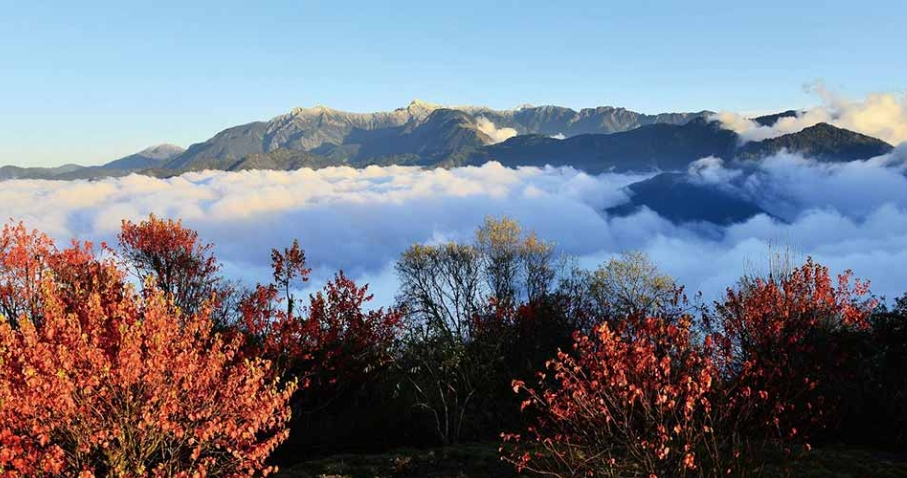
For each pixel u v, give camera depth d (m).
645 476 11.62
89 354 12.38
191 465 13.54
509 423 22.70
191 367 13.30
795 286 20.84
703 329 19.09
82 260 27.56
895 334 22.84
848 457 15.97
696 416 12.04
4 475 11.64
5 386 11.71
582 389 11.69
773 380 16.05
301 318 27.77
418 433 22.42
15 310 24.06
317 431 22.86
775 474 13.16
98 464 13.28
